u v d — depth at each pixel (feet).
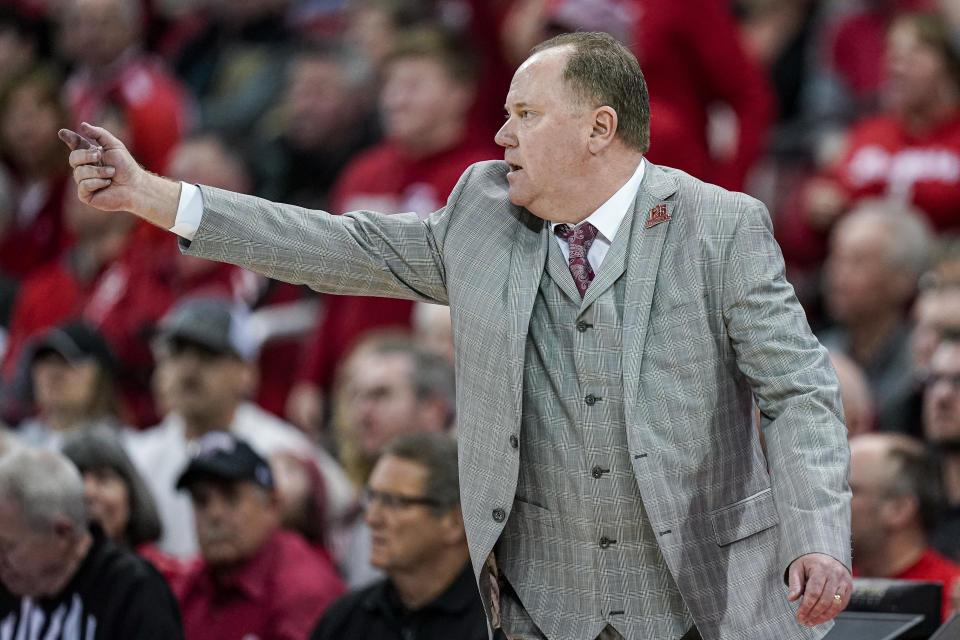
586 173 28.53
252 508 46.16
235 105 89.25
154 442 57.57
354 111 82.07
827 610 25.31
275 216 29.07
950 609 39.58
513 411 28.35
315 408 66.85
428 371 53.78
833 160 71.15
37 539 39.29
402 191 66.64
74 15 85.10
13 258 83.35
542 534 29.37
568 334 28.73
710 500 28.19
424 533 40.24
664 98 61.87
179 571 47.80
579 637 28.86
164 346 57.26
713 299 28.14
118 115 82.12
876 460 43.50
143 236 72.74
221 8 96.89
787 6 82.28
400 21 81.41
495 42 71.97
